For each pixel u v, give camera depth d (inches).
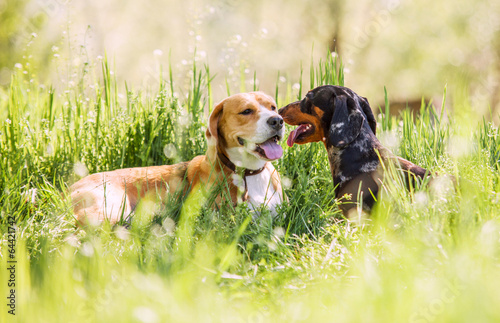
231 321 100.5
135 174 187.5
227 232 151.1
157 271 120.6
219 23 618.5
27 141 205.9
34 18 459.5
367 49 666.2
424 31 675.4
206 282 118.6
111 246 143.9
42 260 123.1
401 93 677.9
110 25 740.0
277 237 144.1
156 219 161.2
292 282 122.6
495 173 163.3
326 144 189.8
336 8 667.4
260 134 168.7
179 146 208.5
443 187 150.6
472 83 610.2
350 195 170.2
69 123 218.1
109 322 98.2
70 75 237.1
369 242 136.5
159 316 98.3
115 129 215.3
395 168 174.1
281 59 707.4
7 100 236.5
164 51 703.1
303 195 175.3
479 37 658.2
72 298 106.3
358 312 97.5
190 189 179.5
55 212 164.2
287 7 711.1
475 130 223.9
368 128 187.3
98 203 170.9
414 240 123.6
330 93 184.7
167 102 219.5
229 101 175.3
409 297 102.7
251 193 176.1
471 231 123.7
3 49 498.9
